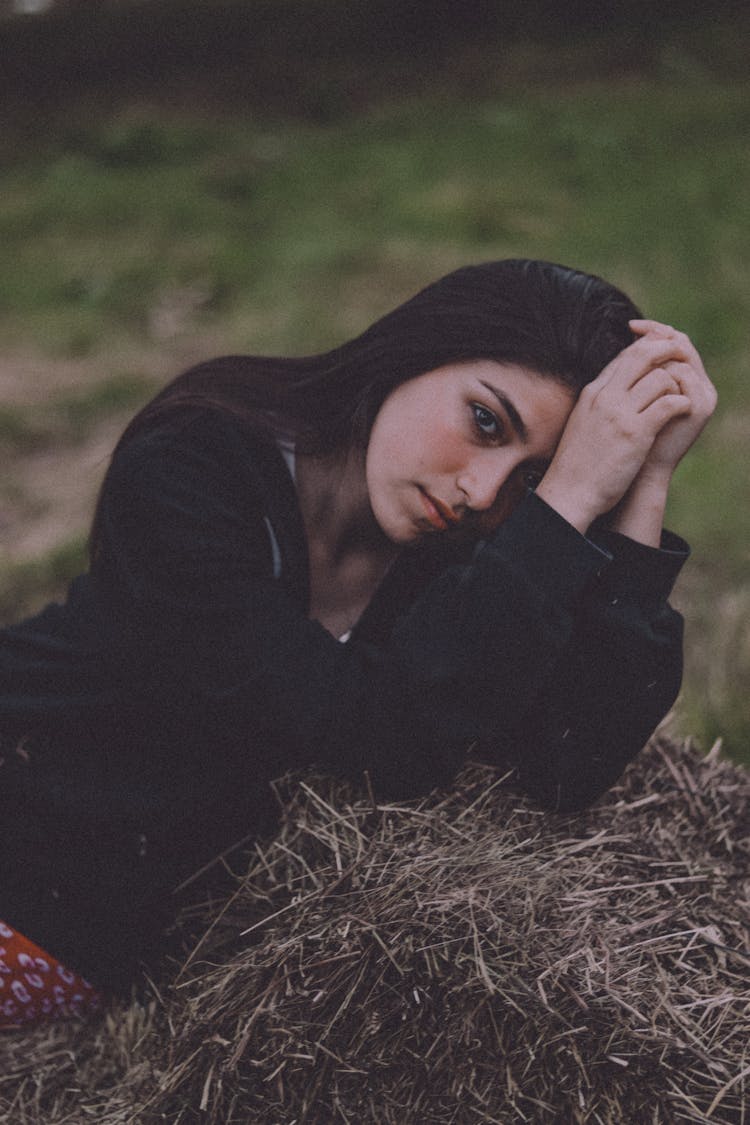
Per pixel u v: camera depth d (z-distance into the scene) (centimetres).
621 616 147
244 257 564
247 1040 132
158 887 150
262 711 138
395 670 139
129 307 525
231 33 990
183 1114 138
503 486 146
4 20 1045
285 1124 133
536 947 130
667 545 153
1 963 153
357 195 648
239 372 154
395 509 142
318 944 134
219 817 150
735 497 349
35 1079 159
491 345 139
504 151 713
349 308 502
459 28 962
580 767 150
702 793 163
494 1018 127
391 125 793
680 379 144
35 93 911
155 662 142
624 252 552
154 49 975
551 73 876
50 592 321
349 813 145
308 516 151
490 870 138
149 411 153
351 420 146
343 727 138
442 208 607
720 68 851
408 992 130
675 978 132
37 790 150
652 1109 123
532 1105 127
